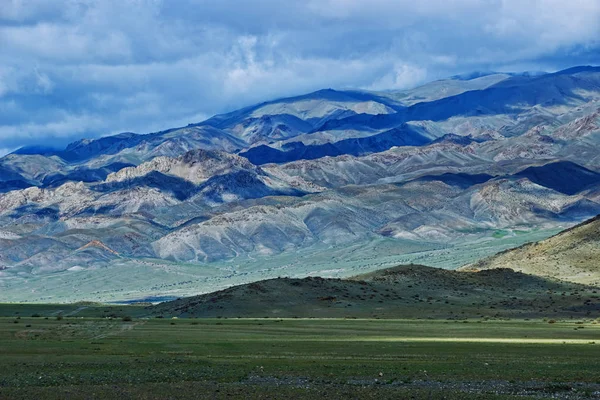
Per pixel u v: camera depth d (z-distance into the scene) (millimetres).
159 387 160375
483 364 188750
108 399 149750
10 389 159250
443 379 167500
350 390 156250
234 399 148625
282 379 169625
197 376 173375
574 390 155250
